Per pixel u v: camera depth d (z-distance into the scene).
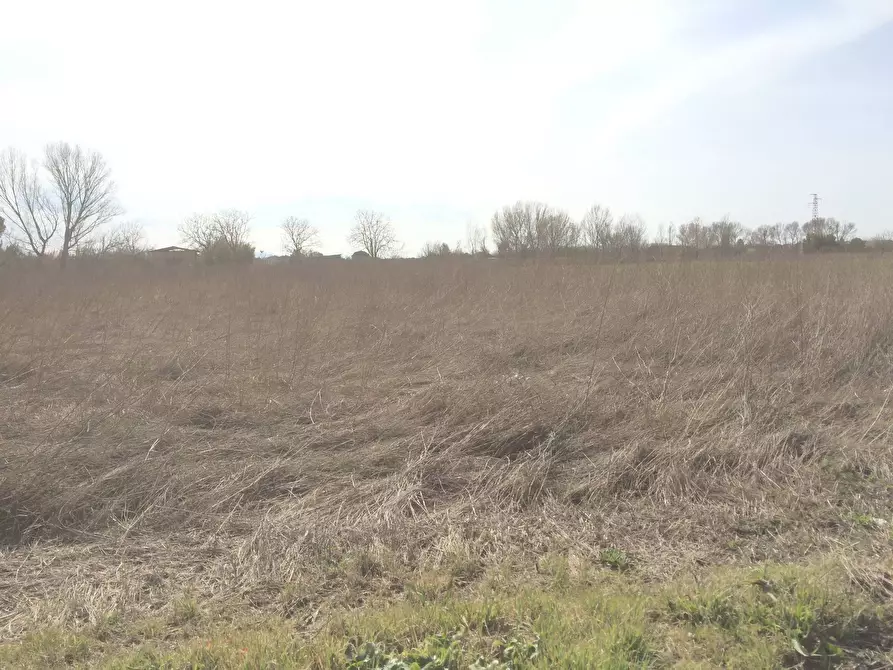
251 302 12.02
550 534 3.81
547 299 11.05
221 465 4.89
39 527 3.99
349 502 4.36
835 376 6.68
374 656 2.50
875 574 3.04
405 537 3.73
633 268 11.89
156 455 5.02
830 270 10.29
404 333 9.29
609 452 5.07
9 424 5.59
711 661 2.52
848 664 2.47
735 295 9.29
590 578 3.25
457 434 5.34
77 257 22.86
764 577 3.04
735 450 4.87
